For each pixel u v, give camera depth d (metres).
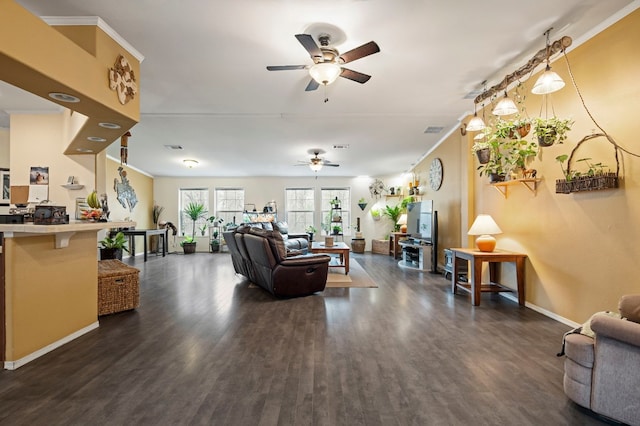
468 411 1.82
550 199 3.43
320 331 3.07
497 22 2.72
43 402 1.91
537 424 1.71
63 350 2.66
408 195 9.35
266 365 2.38
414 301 4.14
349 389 2.05
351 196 10.07
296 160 8.12
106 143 3.64
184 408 1.85
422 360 2.46
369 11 2.56
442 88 4.09
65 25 2.54
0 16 1.81
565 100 3.21
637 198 2.51
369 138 6.37
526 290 3.85
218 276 5.86
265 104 4.61
